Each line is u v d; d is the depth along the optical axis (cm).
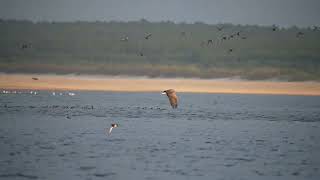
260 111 8838
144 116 7781
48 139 5534
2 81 12425
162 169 4309
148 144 5316
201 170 4306
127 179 4012
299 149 5247
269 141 5684
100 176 4091
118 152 4894
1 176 4050
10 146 5109
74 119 7200
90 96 11081
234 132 6278
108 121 7056
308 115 8356
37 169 4247
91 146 5162
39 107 8562
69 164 4403
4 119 7062
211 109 9025
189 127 6625
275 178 4141
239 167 4434
